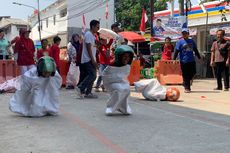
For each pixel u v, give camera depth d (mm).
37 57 13758
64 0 51438
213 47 13539
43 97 7746
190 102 10273
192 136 6090
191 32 25312
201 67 19344
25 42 12328
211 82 16859
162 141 5742
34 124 6977
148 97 10531
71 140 5797
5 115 7887
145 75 18531
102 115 7930
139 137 5988
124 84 7828
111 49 12750
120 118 7609
